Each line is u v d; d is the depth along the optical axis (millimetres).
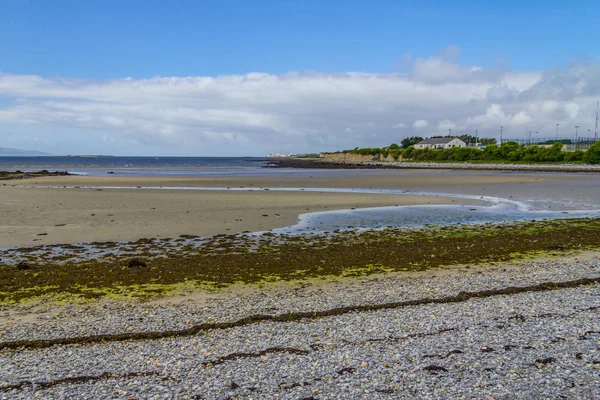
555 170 67688
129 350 7375
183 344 7598
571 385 6105
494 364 6727
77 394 5984
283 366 6730
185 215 21688
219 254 14367
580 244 15898
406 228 19000
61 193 30891
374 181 45312
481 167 77375
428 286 10961
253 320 8672
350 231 18297
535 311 9031
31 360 7031
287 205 25484
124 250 14891
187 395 5945
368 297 10109
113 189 34656
